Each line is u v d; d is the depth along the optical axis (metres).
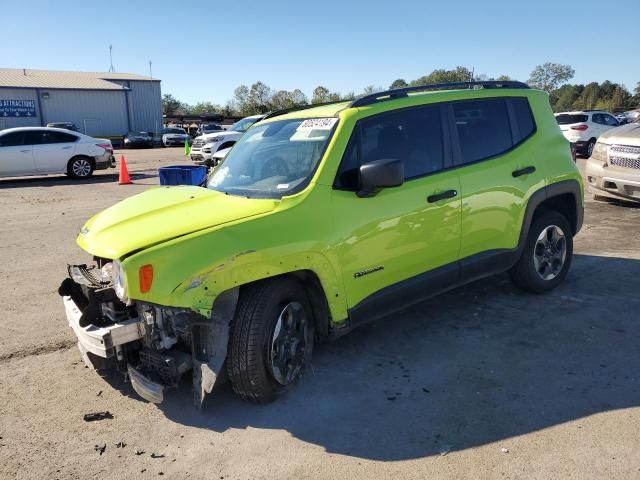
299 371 3.66
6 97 42.75
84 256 7.16
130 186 15.20
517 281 5.23
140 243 3.18
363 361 4.05
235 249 3.21
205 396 3.46
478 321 4.71
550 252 5.25
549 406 3.35
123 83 50.28
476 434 3.10
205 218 3.43
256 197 3.76
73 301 3.80
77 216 10.14
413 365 3.96
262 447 3.06
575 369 3.81
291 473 2.83
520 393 3.52
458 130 4.50
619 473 2.71
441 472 2.78
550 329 4.50
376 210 3.83
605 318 4.69
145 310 3.32
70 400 3.61
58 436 3.20
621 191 9.25
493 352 4.12
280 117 4.67
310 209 3.57
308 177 3.69
